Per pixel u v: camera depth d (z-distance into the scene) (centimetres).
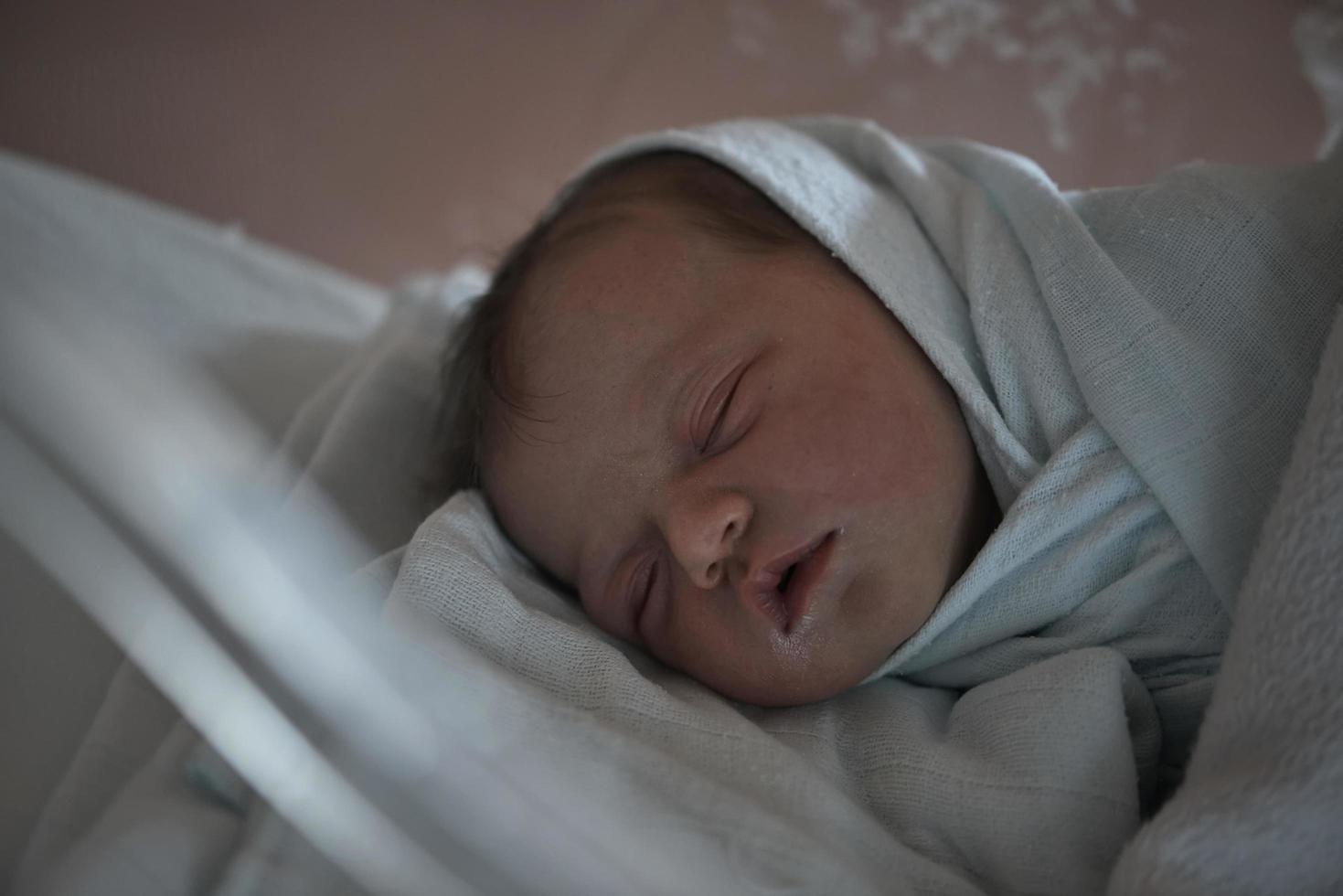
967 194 92
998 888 62
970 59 143
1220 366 73
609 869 48
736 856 55
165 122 155
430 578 72
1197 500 70
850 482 72
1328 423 61
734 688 75
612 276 83
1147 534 73
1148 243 79
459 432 92
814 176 92
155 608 47
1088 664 66
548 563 85
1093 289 76
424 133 160
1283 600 58
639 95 156
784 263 83
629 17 156
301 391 112
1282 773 53
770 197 89
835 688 74
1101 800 61
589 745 61
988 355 80
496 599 72
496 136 159
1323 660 56
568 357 81
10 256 97
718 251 84
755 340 78
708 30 153
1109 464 73
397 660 57
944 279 88
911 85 145
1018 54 142
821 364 76
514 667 71
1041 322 79
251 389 110
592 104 157
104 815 57
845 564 72
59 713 61
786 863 55
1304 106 135
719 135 99
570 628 72
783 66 150
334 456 93
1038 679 67
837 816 61
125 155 154
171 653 49
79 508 44
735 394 76
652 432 78
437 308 118
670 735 66
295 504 62
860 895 55
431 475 95
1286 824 51
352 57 158
